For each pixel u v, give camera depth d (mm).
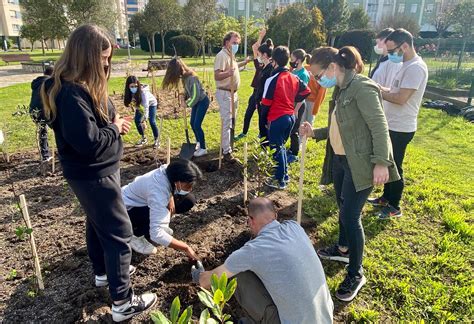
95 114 2252
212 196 4801
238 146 6730
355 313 2797
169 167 3027
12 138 7000
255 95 6953
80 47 2104
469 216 4332
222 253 3537
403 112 3861
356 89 2607
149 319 2699
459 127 8719
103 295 2914
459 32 28719
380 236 3898
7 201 4547
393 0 50344
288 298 2070
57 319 2691
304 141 3203
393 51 3822
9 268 3264
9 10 54625
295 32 27062
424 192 4910
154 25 30375
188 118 8891
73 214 4246
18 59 25188
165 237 2912
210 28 28891
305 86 5211
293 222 2336
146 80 15820
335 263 3453
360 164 2678
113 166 2377
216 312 1480
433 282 3131
